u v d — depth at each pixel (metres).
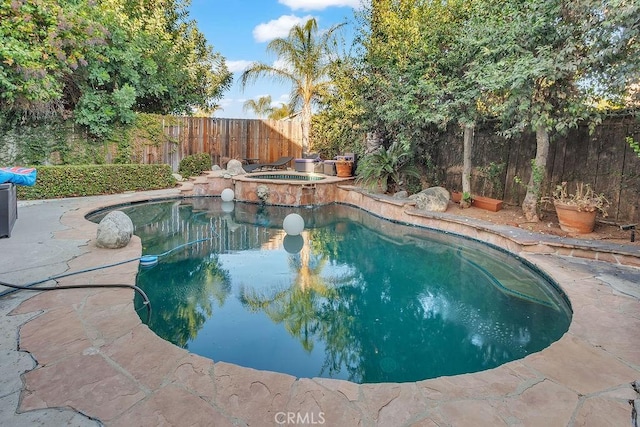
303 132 15.32
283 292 4.41
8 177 5.21
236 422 1.86
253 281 4.75
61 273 3.85
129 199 9.20
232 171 12.51
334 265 5.43
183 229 7.50
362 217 8.91
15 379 2.12
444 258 5.75
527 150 7.20
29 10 8.02
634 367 2.42
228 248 6.26
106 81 10.84
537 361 2.49
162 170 11.12
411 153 8.93
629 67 4.55
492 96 6.39
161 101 13.64
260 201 10.53
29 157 9.98
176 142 12.88
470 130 7.53
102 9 10.25
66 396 2.00
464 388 2.20
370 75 9.03
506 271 5.14
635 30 4.34
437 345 3.22
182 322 3.57
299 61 14.85
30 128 9.93
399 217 8.13
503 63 5.48
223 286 4.55
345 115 9.98
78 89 10.66
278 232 7.45
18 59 7.85
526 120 5.86
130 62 11.16
